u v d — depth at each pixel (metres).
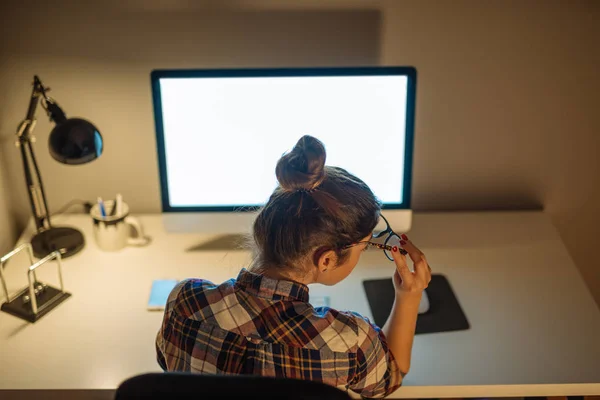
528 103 1.69
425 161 1.78
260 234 0.99
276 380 0.76
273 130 1.52
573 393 1.25
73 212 1.81
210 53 1.62
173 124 1.52
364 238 1.01
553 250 1.63
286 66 1.64
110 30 1.58
